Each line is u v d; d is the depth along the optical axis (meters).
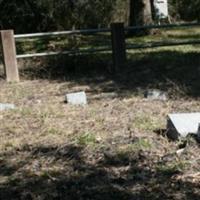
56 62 15.06
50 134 8.98
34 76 14.64
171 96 11.50
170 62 15.18
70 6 24.89
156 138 8.45
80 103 11.30
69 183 7.05
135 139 8.41
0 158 8.03
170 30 24.53
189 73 13.62
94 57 15.79
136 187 6.84
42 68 14.88
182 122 8.42
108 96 11.93
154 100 11.29
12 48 14.23
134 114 10.11
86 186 6.94
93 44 20.27
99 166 7.54
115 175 7.22
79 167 7.54
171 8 29.59
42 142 8.61
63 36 20.97
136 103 11.09
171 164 7.40
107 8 25.75
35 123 9.70
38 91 12.89
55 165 7.66
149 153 7.84
